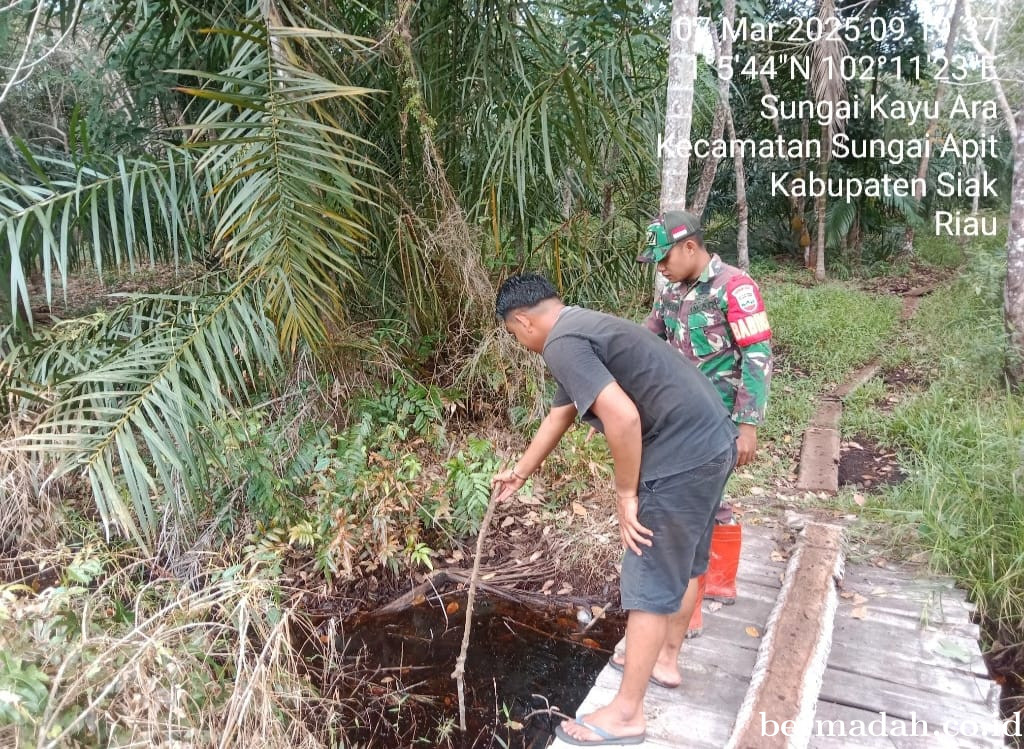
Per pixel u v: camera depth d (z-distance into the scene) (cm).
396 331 395
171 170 302
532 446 203
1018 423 352
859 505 348
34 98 852
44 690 149
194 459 254
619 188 460
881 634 247
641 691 192
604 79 402
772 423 458
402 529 339
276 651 193
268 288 278
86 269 567
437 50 390
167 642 191
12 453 271
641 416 178
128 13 354
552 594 319
